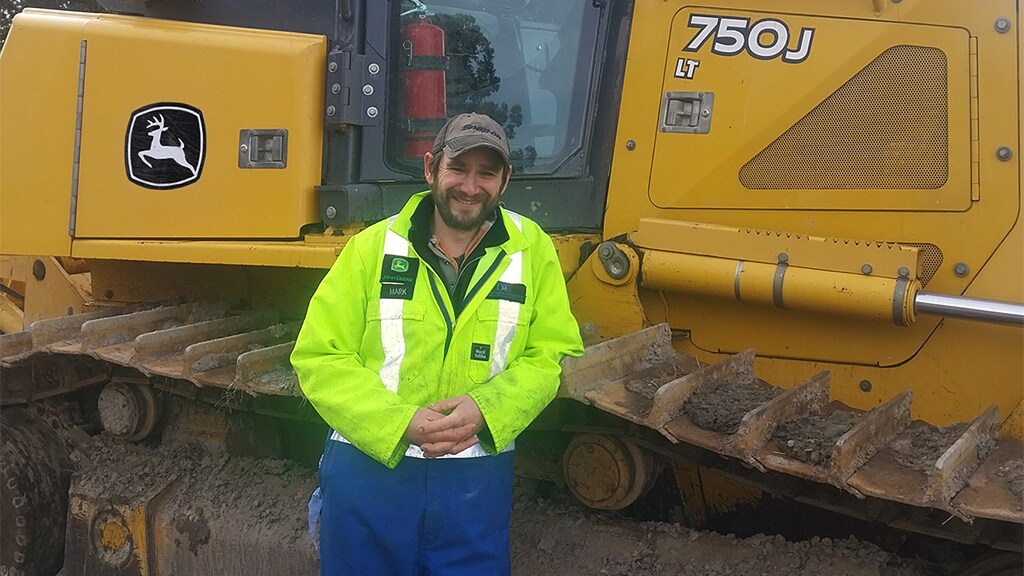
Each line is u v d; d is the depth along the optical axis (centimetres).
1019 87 264
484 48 320
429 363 225
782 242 271
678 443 256
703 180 292
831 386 281
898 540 263
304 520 324
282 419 358
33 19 358
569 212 309
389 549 229
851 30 279
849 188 279
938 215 271
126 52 343
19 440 382
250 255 312
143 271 395
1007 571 230
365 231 234
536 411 227
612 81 306
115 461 375
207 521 339
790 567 256
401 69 324
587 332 286
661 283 285
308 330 226
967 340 265
